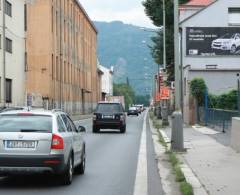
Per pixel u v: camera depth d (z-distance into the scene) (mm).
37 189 11953
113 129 40156
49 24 64688
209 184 11773
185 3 60812
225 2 52062
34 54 64375
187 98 44219
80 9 93500
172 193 11398
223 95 39188
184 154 18812
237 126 19500
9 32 51719
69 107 80438
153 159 18766
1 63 49250
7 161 11867
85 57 100562
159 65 64125
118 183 12977
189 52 51844
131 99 163875
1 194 11258
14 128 12195
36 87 64125
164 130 37062
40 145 11984
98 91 123750
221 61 51938
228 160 16625
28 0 62938
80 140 14344
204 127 36156
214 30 52062
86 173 14906
